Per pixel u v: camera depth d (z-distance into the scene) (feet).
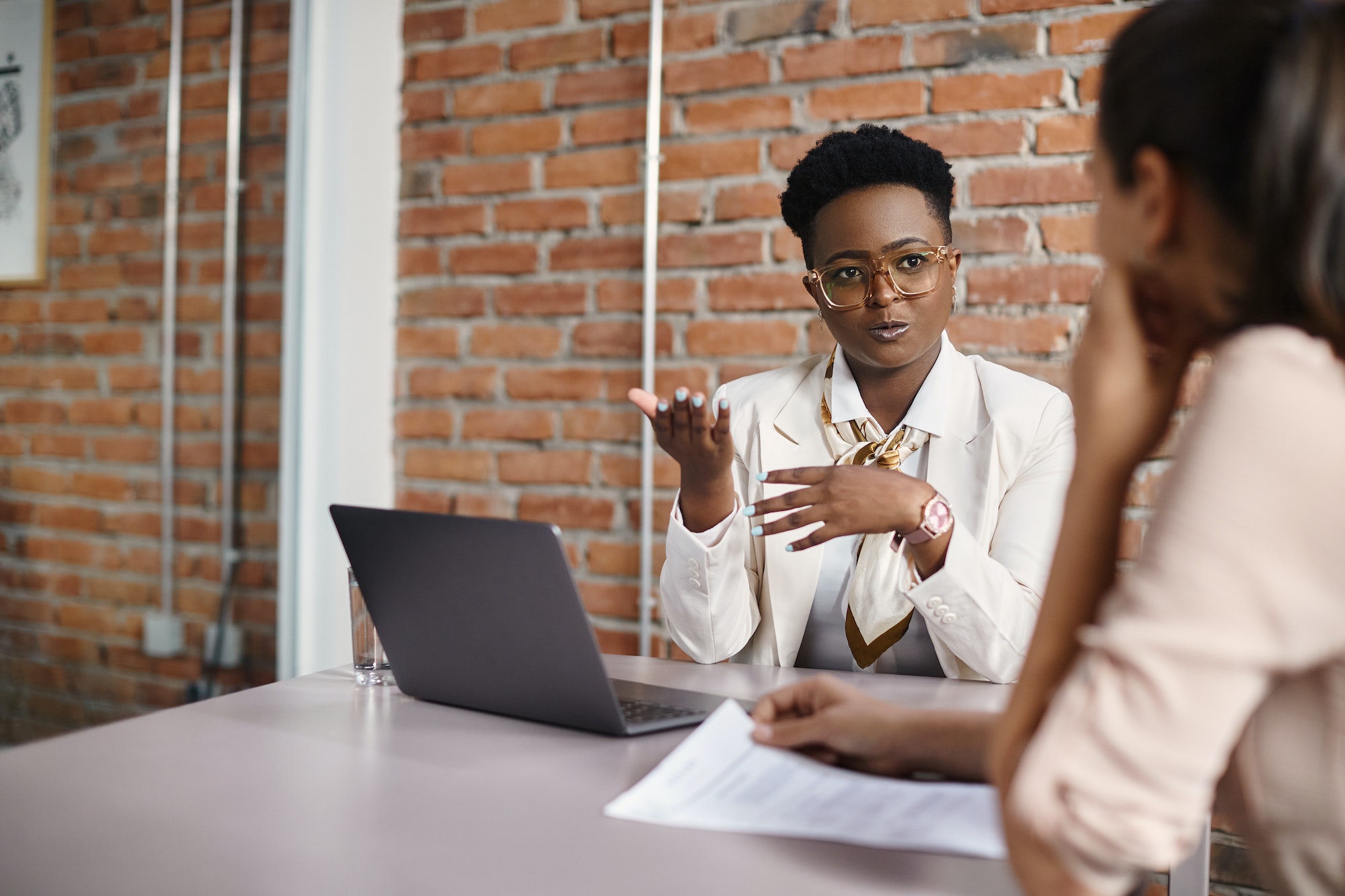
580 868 2.07
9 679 5.50
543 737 2.98
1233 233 1.73
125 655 6.23
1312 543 1.59
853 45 6.49
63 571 5.82
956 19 6.29
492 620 3.00
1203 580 1.61
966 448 4.59
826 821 2.30
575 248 7.25
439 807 2.41
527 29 7.34
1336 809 1.94
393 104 7.72
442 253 7.64
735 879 2.02
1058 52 6.11
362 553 3.21
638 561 7.11
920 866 2.08
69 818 2.34
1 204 5.46
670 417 3.96
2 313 5.46
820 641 4.58
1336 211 1.62
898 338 4.47
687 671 3.85
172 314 6.59
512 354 7.45
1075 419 2.07
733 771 2.59
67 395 5.84
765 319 6.73
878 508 3.75
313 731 3.03
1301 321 1.73
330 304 7.86
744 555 4.45
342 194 7.85
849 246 4.45
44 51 5.69
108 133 6.09
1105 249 1.96
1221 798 2.20
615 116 7.11
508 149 7.42
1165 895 5.68
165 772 2.66
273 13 7.38
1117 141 1.86
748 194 6.74
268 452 7.47
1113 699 1.68
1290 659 1.62
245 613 7.25
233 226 7.07
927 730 2.58
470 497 7.59
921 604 3.89
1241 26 1.70
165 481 6.55
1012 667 3.87
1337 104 1.60
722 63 6.77
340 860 2.11
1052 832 1.70
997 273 6.26
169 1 6.51
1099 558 1.99
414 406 7.73
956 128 6.31
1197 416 1.73
